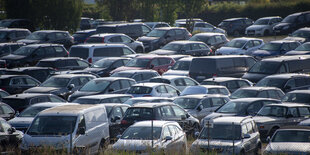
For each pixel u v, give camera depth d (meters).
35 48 64.19
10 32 77.62
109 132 33.09
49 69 54.31
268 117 34.34
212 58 51.50
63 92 46.69
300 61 52.44
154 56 58.28
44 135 26.39
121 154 25.42
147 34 78.62
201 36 75.00
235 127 27.48
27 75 49.12
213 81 47.09
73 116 27.25
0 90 42.75
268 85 46.06
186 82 49.38
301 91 40.53
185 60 56.56
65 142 25.92
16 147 27.56
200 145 26.58
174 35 78.00
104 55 63.22
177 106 34.34
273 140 27.34
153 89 43.47
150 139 26.20
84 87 45.38
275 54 64.25
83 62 59.50
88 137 27.52
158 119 32.09
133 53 66.31
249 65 54.16
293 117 34.56
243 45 68.31
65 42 77.38
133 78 50.66
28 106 38.03
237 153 26.02
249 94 41.41
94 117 28.77
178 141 27.41
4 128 28.75
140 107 32.72
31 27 90.81
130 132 27.19
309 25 91.00
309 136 26.88
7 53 67.06
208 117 35.12
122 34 73.44
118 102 38.94
